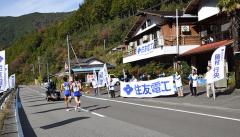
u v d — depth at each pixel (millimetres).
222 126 11844
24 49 179500
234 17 24047
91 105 23250
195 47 38906
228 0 23547
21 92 57625
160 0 94438
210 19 34500
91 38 107438
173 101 21906
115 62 74938
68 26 138000
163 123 13289
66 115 18000
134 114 16781
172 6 84062
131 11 106750
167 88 25422
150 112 17203
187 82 33219
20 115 19531
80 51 102062
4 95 27266
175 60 39000
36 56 154625
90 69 71562
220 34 34031
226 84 25125
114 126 13203
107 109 19938
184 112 16312
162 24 40844
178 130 11547
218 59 20125
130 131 11844
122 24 99188
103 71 35469
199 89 27703
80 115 17609
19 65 166125
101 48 98875
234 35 23969
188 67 34094
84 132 12133
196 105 19016
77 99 20438
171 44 39562
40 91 58250
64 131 12633
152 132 11430
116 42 97625
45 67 121875
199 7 36781
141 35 47594
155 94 26219
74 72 70688
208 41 36344
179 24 40156
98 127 13148
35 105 26625
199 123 12758
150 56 41656
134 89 27953
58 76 90375
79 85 20438
